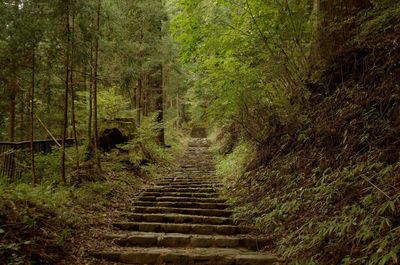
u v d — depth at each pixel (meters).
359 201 3.89
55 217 5.04
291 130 7.25
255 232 5.64
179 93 20.91
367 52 6.15
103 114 10.84
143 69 12.92
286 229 5.05
